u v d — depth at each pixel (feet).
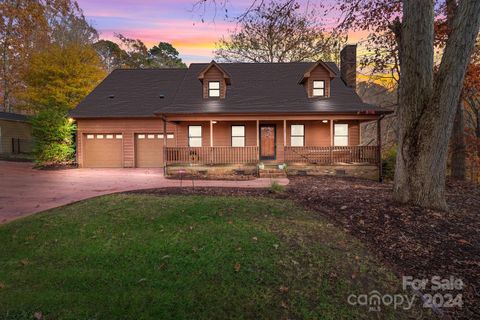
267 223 18.30
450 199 25.71
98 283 11.83
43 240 16.16
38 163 52.42
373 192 27.35
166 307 10.26
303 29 48.37
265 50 77.20
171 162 46.44
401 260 14.12
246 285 11.70
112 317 9.69
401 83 21.66
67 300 10.60
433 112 19.98
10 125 74.18
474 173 61.52
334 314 10.30
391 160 47.42
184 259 13.67
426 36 19.97
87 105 56.13
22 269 13.03
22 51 81.71
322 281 12.21
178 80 62.95
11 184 34.01
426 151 20.51
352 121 51.13
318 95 50.55
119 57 129.39
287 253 14.30
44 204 23.81
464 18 18.24
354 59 54.65
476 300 11.27
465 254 14.49
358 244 15.76
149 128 55.42
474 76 42.22
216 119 46.19
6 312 9.89
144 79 62.95
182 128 52.54
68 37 97.66
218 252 14.26
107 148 55.57
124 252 14.53
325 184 34.81
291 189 30.19
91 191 29.40
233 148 46.96
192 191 28.27
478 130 56.13
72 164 55.01
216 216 19.45
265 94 51.39
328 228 17.88
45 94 70.08
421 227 17.61
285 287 11.65
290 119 46.09
